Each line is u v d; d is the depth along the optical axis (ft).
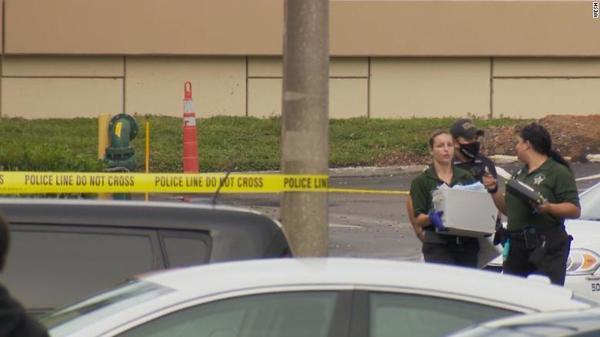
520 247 104.42
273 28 321.93
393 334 57.52
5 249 45.19
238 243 71.56
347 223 204.74
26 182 110.93
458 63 328.29
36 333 43.88
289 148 106.42
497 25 325.01
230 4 321.11
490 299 58.80
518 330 43.45
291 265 61.52
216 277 59.26
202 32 321.11
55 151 141.08
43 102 322.55
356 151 287.48
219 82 325.42
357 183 266.36
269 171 275.39
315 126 105.91
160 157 275.18
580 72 329.52
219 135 297.74
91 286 70.59
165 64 324.80
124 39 319.47
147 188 112.27
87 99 323.57
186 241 71.72
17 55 320.50
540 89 329.11
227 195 236.63
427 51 325.42
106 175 111.55
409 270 60.59
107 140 153.48
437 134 106.11
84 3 318.45
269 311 57.52
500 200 105.91
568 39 325.83
